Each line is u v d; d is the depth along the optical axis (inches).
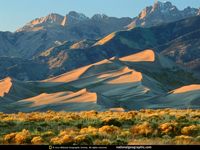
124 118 2790.4
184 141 1932.8
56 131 2434.8
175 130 2242.9
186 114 3297.2
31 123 2780.5
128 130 2336.4
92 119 2979.8
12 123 2758.4
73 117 3184.1
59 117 3147.1
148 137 2162.9
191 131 2214.6
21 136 1990.7
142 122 2699.3
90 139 1867.6
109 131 2260.1
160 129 2268.7
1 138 2148.1
